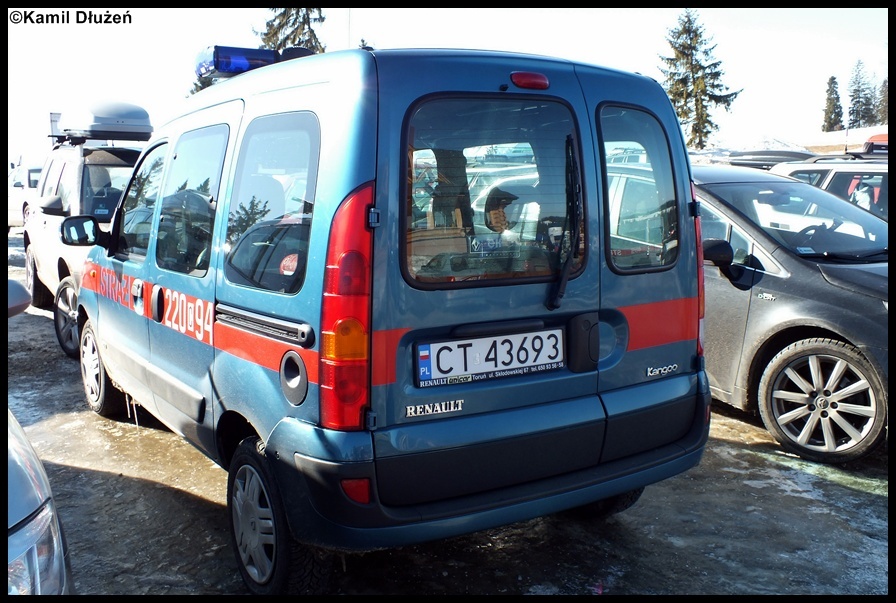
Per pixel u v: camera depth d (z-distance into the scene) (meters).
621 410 3.03
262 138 3.01
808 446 4.45
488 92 2.73
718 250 4.46
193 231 3.46
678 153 3.27
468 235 2.69
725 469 4.36
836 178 7.46
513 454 2.78
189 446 4.68
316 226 2.59
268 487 2.83
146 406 4.11
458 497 2.72
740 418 5.21
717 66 49.03
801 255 4.63
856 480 4.21
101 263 4.64
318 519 2.61
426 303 2.61
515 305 2.78
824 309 4.34
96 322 4.80
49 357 6.70
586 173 2.93
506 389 2.78
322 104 2.67
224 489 4.08
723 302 4.81
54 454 4.55
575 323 2.92
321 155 2.62
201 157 3.52
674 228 3.23
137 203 4.23
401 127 2.57
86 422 5.10
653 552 3.45
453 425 2.68
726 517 3.79
